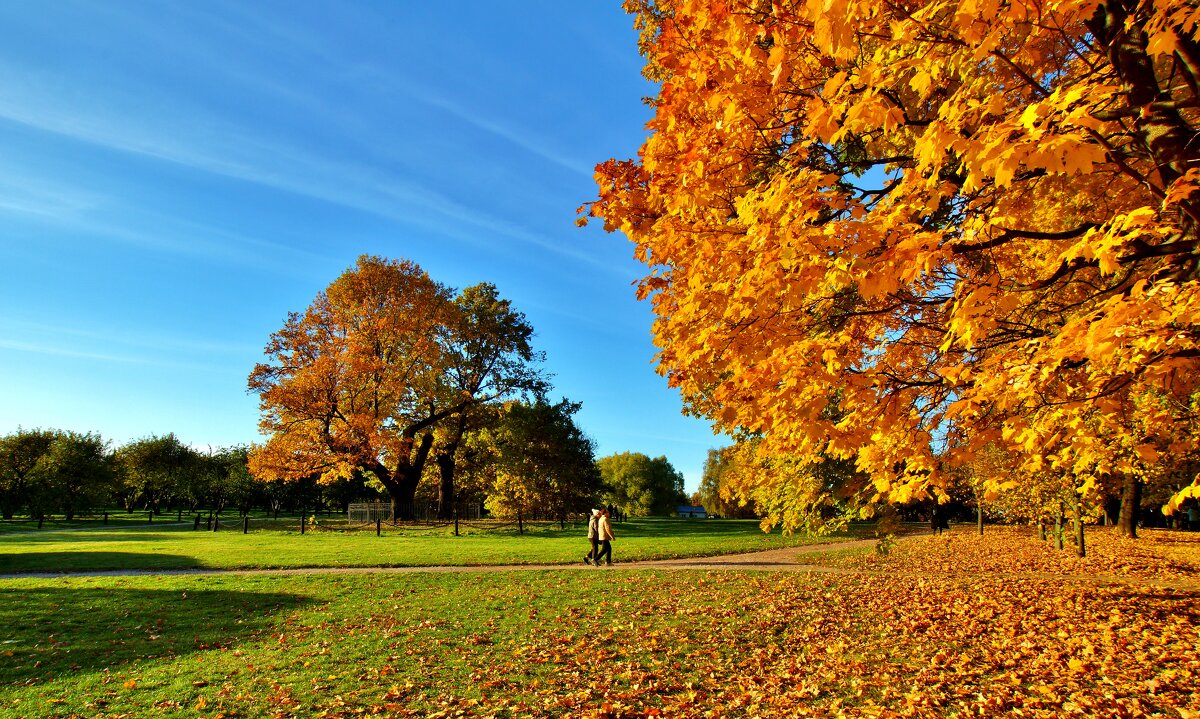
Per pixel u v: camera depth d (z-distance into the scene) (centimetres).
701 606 1238
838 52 312
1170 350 310
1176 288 308
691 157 443
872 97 312
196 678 784
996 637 966
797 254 352
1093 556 2128
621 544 2611
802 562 2030
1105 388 387
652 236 507
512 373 4859
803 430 436
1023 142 265
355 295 4062
